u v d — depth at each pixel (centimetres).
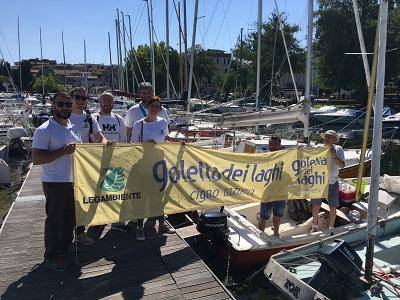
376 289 488
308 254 559
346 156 1331
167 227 617
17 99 3678
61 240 477
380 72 461
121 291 444
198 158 569
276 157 618
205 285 463
